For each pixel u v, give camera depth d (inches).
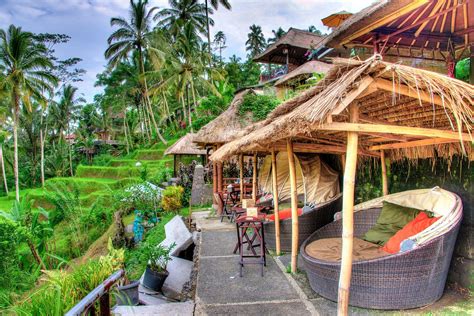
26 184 1460.4
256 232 182.7
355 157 105.3
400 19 183.6
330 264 129.2
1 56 896.9
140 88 1398.9
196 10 1347.2
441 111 114.0
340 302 106.7
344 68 98.2
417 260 118.3
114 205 543.8
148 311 131.4
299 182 259.1
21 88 922.7
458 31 194.9
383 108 121.3
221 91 931.3
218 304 136.6
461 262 138.6
